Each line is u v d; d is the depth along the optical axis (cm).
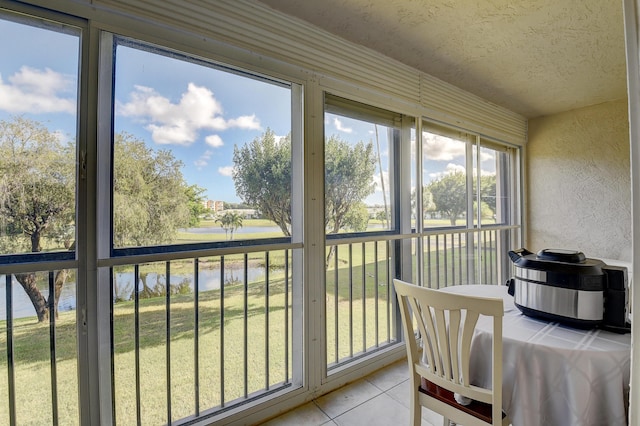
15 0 113
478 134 312
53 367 123
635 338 77
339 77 200
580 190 331
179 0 143
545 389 106
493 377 104
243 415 162
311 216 189
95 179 126
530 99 309
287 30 178
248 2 164
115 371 135
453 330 112
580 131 331
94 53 126
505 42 205
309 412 175
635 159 76
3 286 116
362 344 227
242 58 163
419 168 254
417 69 246
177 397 152
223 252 160
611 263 298
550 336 114
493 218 334
